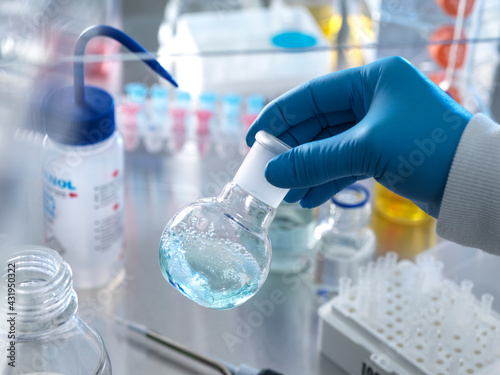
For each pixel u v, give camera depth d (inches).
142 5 62.3
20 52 38.1
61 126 32.0
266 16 57.0
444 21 48.4
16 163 35.1
